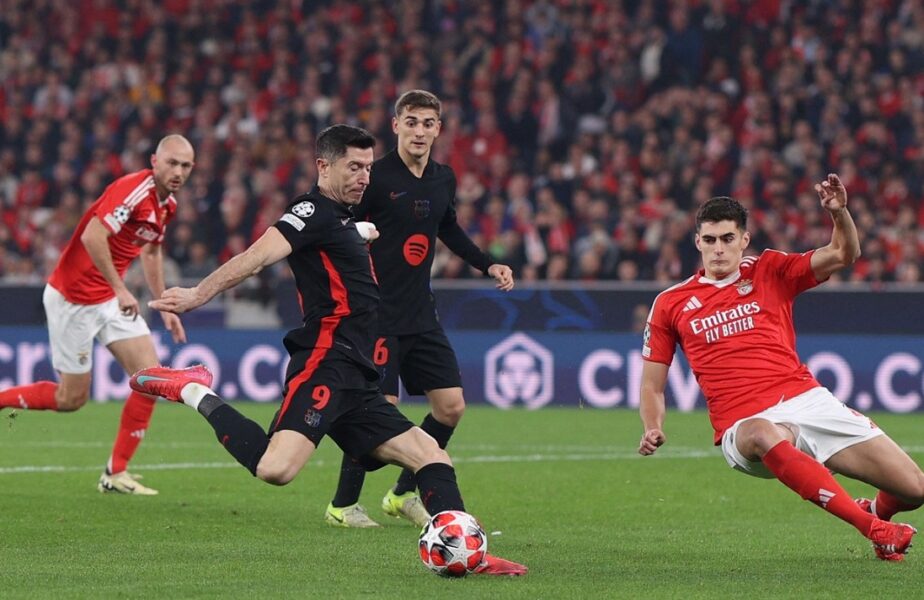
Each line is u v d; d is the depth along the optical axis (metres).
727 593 18.72
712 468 37.12
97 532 25.38
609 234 65.75
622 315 56.75
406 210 27.14
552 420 51.44
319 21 81.75
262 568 20.97
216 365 60.09
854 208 63.81
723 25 74.06
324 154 21.03
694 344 23.23
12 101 83.12
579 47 76.06
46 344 59.94
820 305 55.31
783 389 22.69
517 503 30.34
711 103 70.31
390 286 27.22
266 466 20.42
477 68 76.31
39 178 78.69
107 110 80.94
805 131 68.06
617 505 30.08
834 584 19.56
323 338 21.02
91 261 31.77
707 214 23.03
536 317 57.75
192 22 84.81
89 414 53.22
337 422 21.30
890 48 72.38
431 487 20.66
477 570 20.12
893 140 68.81
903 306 54.28
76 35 86.25
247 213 70.12
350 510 26.61
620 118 71.25
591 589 18.97
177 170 30.97
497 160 71.00
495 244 64.75
